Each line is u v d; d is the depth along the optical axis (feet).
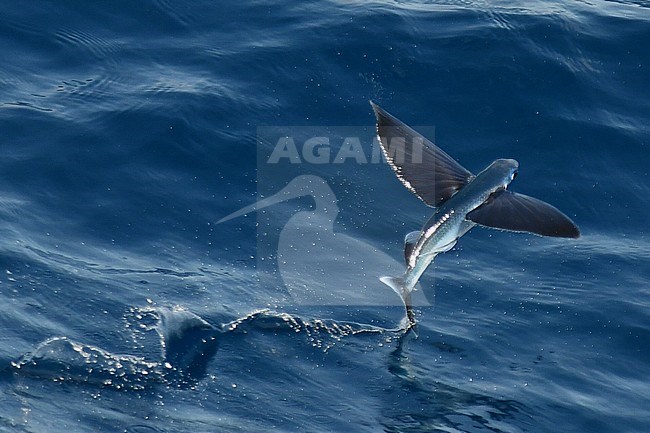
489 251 47.83
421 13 62.54
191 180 50.70
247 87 56.80
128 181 50.11
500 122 56.65
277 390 38.45
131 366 38.73
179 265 45.21
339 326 42.19
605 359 41.93
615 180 53.47
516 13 62.80
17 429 35.09
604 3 65.26
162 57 58.65
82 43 59.06
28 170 49.85
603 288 45.88
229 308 42.60
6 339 39.22
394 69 58.85
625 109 57.72
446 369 40.42
